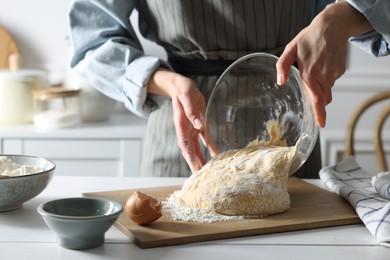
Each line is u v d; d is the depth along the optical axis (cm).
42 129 211
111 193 116
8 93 217
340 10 105
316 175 144
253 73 114
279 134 114
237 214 102
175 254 88
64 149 209
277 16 129
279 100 112
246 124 116
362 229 100
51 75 243
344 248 91
